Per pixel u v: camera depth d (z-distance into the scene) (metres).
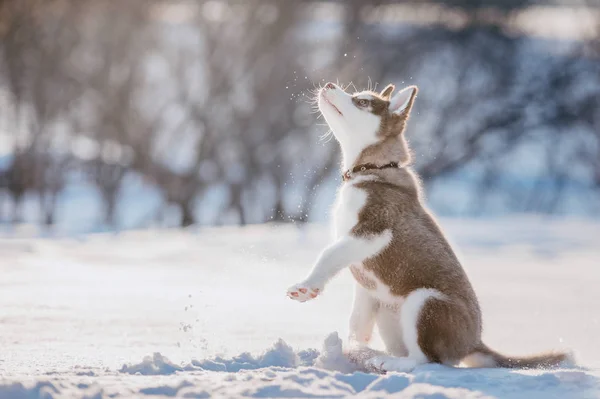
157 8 46.78
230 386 6.67
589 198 55.31
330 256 8.56
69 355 8.71
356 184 9.01
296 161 44.09
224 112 43.94
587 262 22.39
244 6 44.78
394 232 8.65
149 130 44.91
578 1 58.53
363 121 9.27
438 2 53.66
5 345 9.27
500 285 17.61
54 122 44.72
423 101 52.91
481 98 54.19
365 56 47.00
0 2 44.66
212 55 44.44
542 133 56.91
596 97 56.22
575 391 6.84
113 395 6.34
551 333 11.68
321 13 48.44
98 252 21.94
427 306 8.34
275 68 44.50
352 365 8.23
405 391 6.65
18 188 43.97
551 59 56.44
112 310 12.33
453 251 8.79
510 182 55.53
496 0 54.22
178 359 8.44
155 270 18.34
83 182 48.81
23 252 21.09
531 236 28.45
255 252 22.47
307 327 11.36
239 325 11.34
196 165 43.41
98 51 45.66
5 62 44.91
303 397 6.46
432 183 52.81
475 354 8.48
